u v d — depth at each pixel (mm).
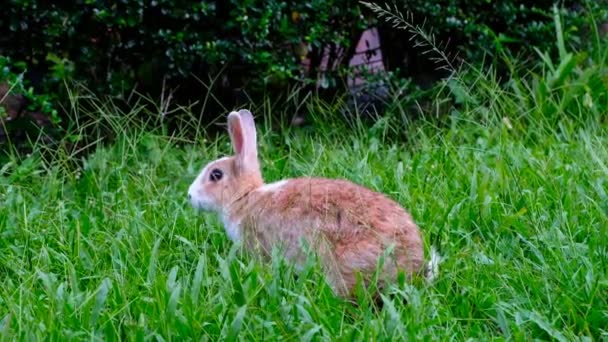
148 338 6242
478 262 7395
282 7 10891
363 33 12453
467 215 8242
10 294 7055
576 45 12266
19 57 10727
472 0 11688
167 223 8305
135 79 11289
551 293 6953
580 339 6562
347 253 7168
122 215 8492
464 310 6883
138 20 10617
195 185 8203
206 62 11250
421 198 8562
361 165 9406
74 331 6398
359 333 6230
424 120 10609
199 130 11109
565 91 11016
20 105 10945
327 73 11492
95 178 9508
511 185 8719
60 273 7621
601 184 8625
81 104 10859
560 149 9719
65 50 10773
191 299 6625
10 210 8734
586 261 7215
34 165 9766
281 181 8086
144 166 9742
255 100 11656
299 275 7062
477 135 10445
